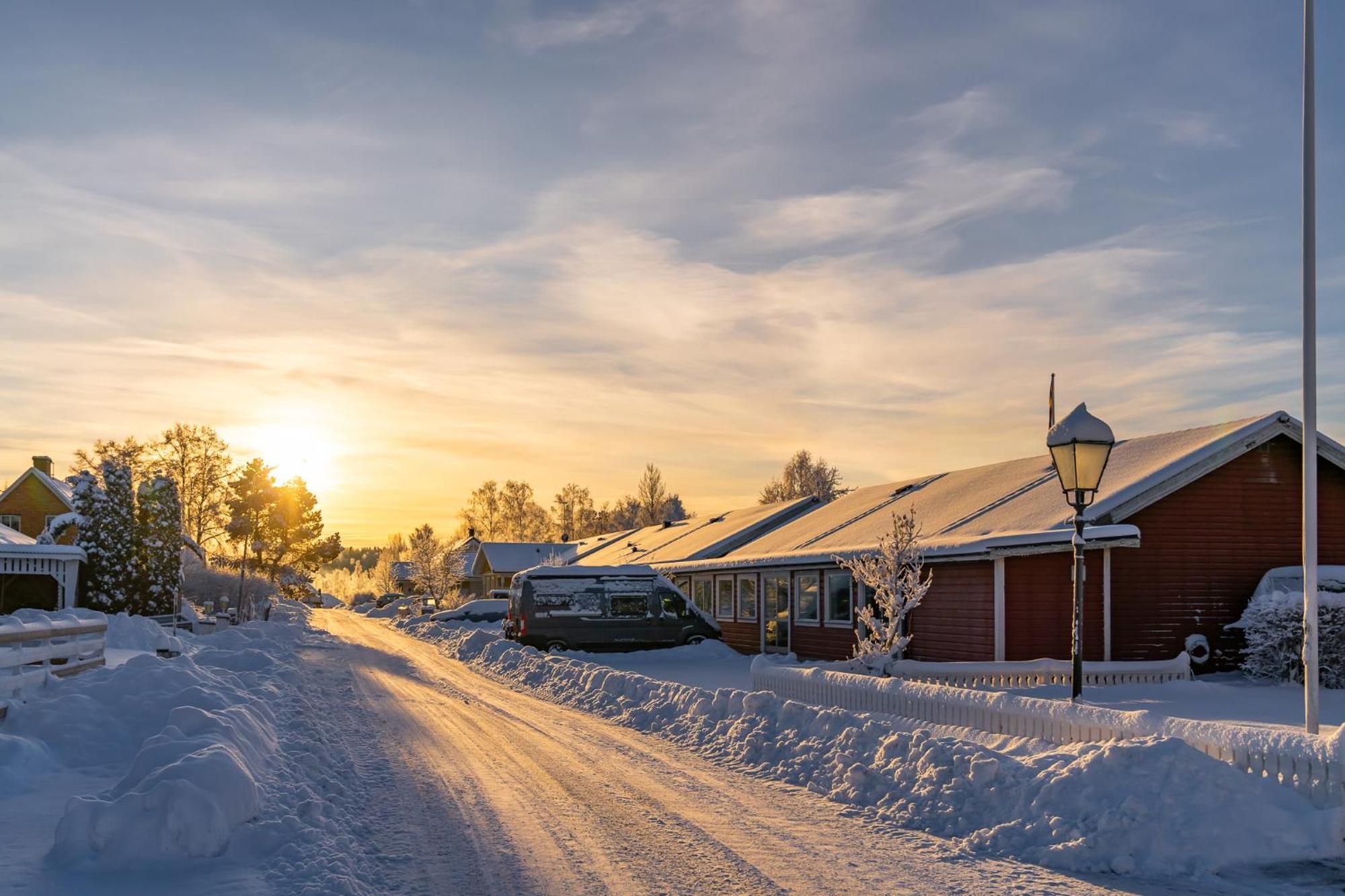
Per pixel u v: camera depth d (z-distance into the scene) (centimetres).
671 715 1561
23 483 5781
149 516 3519
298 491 8000
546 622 3061
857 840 870
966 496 2730
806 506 4044
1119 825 811
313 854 747
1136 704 1620
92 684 1238
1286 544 2173
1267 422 2103
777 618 3058
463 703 1886
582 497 13025
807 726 1238
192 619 3669
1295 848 795
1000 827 866
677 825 912
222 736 948
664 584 3180
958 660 2217
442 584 7712
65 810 792
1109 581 2077
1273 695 1742
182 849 726
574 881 739
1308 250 1065
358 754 1270
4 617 1488
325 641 3622
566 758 1273
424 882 734
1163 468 2070
